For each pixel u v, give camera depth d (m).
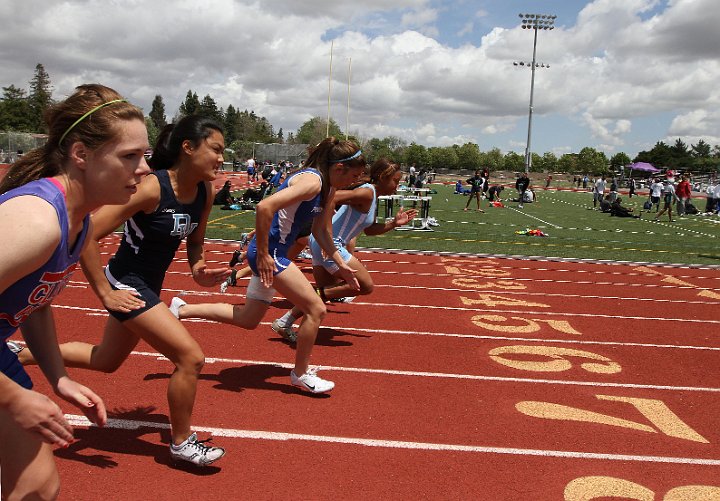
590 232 17.83
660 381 5.00
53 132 1.90
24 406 1.73
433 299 7.89
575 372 5.14
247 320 4.30
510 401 4.39
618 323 7.00
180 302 4.45
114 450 3.37
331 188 4.18
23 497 1.97
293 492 3.02
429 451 3.54
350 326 6.33
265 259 3.85
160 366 4.72
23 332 2.19
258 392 4.32
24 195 1.75
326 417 3.94
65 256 1.90
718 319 7.42
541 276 10.11
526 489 3.16
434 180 59.97
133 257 3.17
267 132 125.56
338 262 4.68
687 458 3.60
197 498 2.92
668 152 127.00
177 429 3.13
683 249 14.41
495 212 24.11
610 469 3.42
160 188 3.08
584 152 106.25
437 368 5.07
